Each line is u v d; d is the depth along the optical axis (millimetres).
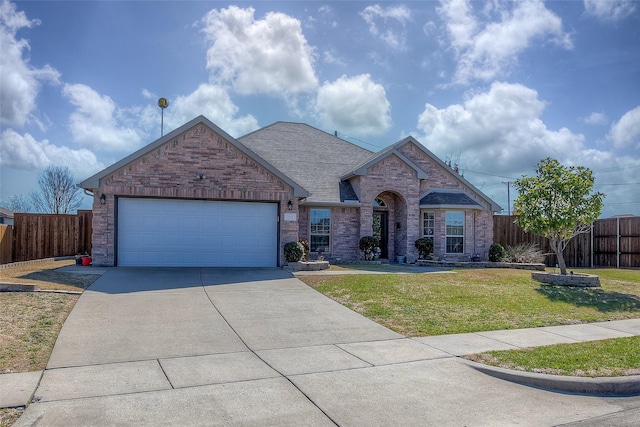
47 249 19734
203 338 8250
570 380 6383
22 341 7500
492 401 5863
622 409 5777
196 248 16547
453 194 22219
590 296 12695
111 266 15734
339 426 5027
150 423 4945
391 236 22266
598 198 14273
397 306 10922
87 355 7141
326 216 20562
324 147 24469
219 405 5453
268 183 17031
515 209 15531
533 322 9953
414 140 21984
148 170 15961
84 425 4855
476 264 20156
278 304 11070
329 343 8188
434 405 5664
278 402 5590
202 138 16406
